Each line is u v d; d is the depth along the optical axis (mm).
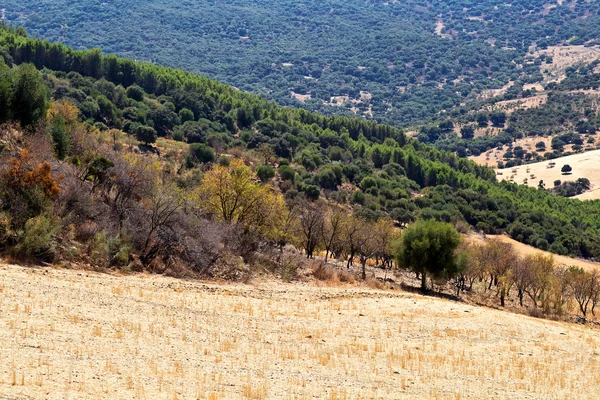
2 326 18906
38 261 32125
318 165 144500
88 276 31156
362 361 22609
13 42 158375
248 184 54531
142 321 23469
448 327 31797
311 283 47375
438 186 158875
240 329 25297
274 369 19672
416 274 64250
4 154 38656
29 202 34344
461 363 24312
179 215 42250
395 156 173125
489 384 21578
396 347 25969
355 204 124062
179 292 31953
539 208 165250
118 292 27953
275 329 26406
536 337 32469
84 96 130125
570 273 70562
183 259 40531
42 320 20516
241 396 16172
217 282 39156
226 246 45719
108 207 40500
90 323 21531
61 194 37094
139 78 173000
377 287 53125
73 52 166875
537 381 22906
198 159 112250
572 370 25812
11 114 53531
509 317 38344
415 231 58406
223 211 53062
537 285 65062
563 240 135125
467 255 59188
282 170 121125
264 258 48281
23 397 13383
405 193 140500
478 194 156125
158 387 15836
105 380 15703
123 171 43594
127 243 37906
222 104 177875
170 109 150500
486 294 66875
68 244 34719
